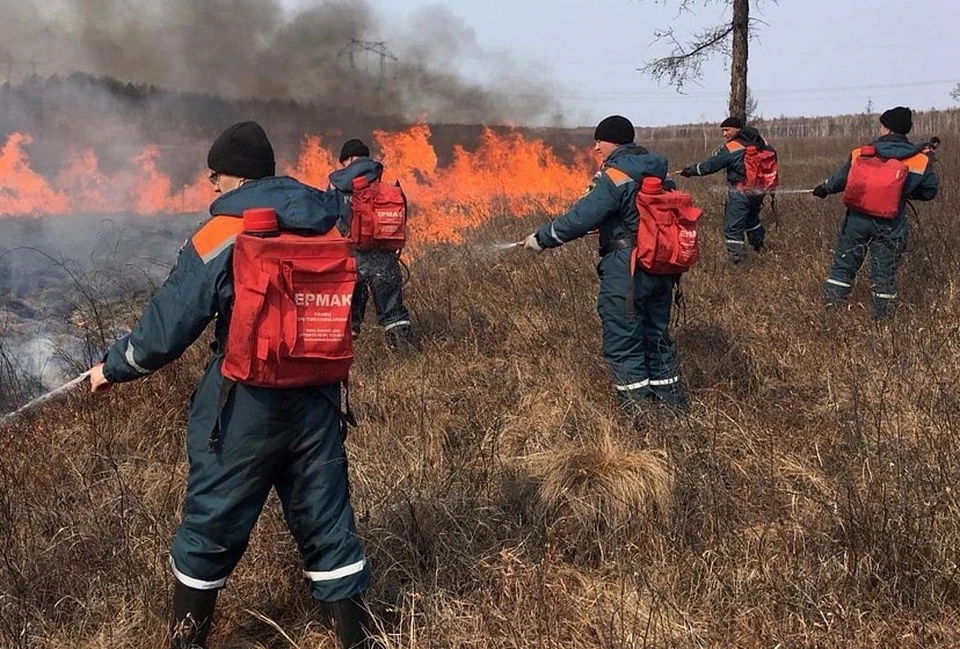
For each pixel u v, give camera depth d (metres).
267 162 2.57
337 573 2.57
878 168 5.96
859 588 2.79
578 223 4.27
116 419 4.23
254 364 2.35
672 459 3.61
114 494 3.51
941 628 2.63
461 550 3.12
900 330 5.20
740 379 4.83
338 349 2.41
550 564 3.09
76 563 3.01
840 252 6.30
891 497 3.17
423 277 7.54
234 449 2.45
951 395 4.14
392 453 3.89
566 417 4.36
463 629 2.70
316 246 2.36
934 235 7.67
